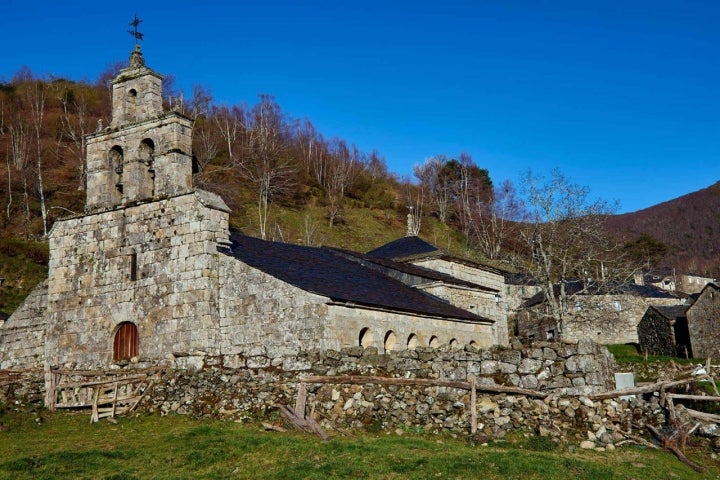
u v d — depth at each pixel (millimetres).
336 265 30656
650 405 17797
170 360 23625
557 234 55625
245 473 13797
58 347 26156
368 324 24109
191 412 20812
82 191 68875
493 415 17438
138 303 24859
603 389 18078
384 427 17875
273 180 87375
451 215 103625
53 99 94500
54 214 63688
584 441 16438
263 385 20500
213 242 24250
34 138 79250
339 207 90125
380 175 109125
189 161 25859
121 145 26547
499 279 42781
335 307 22375
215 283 23906
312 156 102125
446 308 30578
